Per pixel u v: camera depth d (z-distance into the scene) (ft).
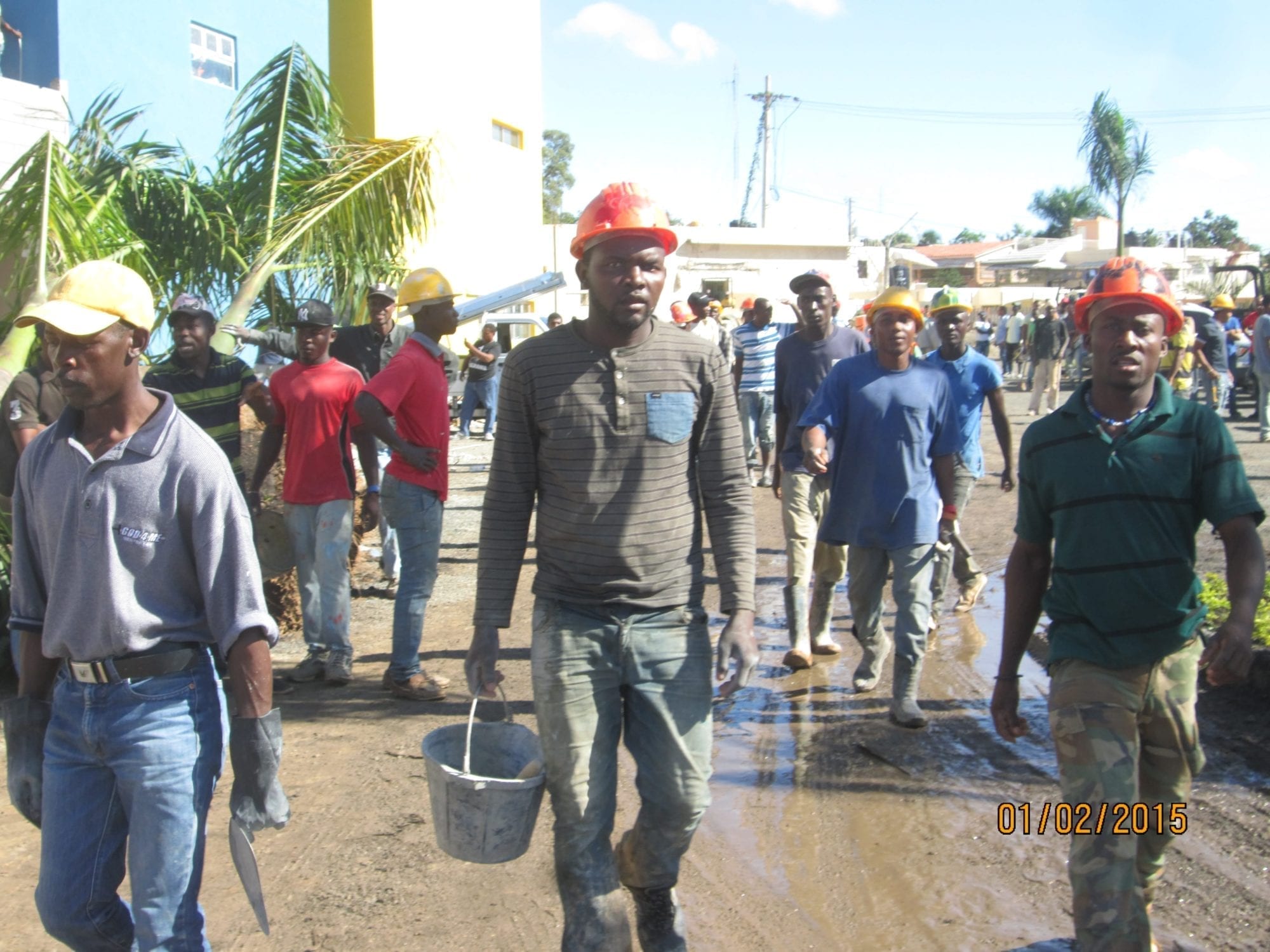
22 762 9.00
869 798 15.35
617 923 9.43
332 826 14.56
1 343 21.44
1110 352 9.87
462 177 71.05
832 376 17.78
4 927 12.00
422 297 19.13
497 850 9.41
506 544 9.95
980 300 160.35
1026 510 10.61
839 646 22.75
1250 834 13.83
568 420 9.55
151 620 8.61
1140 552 9.80
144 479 8.56
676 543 9.77
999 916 12.16
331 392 19.67
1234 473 9.68
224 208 34.30
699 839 14.16
